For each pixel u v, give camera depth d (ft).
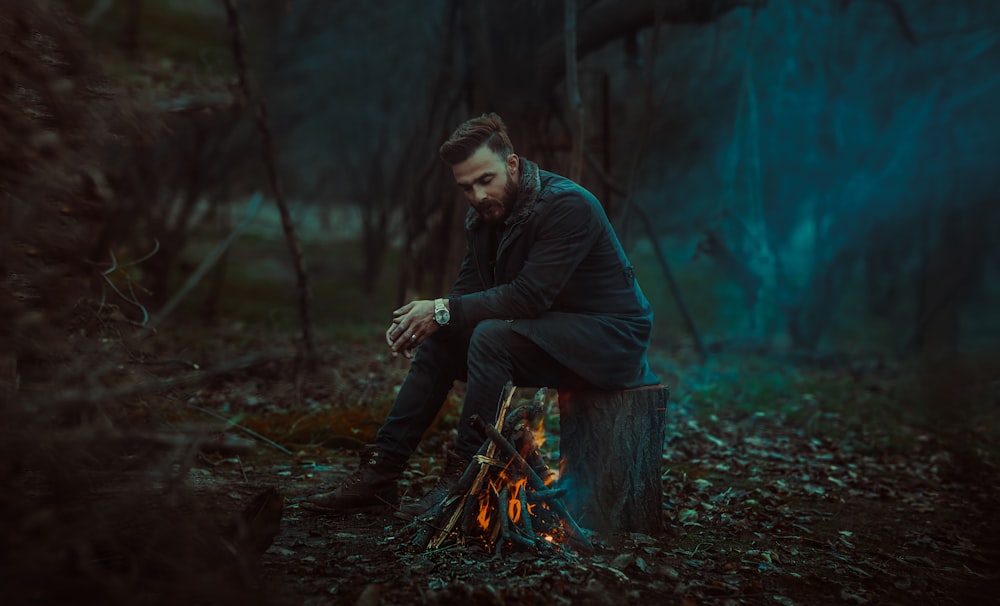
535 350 10.56
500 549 9.43
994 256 41.65
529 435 10.21
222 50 29.66
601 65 30.25
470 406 10.35
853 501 13.97
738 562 10.33
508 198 10.55
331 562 9.21
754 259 33.30
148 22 27.14
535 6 20.85
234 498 11.36
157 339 22.90
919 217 33.19
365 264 38.19
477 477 9.75
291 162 46.34
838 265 31.27
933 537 12.21
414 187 25.35
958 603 9.68
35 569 6.17
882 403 22.39
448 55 24.16
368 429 15.42
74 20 8.75
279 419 15.76
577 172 18.66
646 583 9.21
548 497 9.68
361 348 23.75
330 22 35.01
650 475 11.12
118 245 27.48
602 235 10.85
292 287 37.19
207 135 32.58
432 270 28.71
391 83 36.76
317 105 37.86
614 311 10.92
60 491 6.89
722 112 31.65
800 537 11.65
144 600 6.96
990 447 18.57
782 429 19.10
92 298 9.59
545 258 10.36
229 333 26.13
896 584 10.02
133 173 26.37
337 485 12.30
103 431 6.85
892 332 37.68
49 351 7.52
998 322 41.93
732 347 31.09
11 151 7.37
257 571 8.16
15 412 6.50
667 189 36.11
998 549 11.87
